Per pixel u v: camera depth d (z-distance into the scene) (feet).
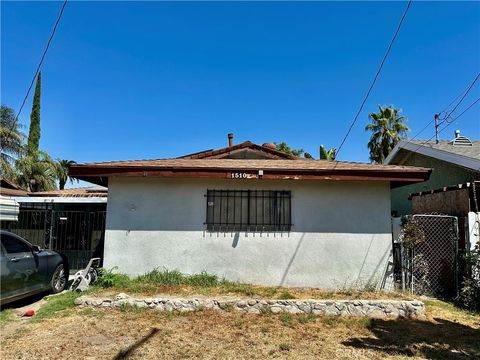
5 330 19.02
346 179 26.53
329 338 18.34
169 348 16.66
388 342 17.84
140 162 29.50
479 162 32.76
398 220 27.86
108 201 27.81
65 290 28.19
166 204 27.71
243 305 22.34
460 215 28.09
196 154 46.32
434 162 42.68
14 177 82.64
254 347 16.97
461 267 25.43
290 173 26.53
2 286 21.25
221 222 27.53
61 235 45.32
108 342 17.33
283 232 27.35
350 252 27.17
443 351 16.70
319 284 26.84
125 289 25.09
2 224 30.94
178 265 27.20
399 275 27.43
